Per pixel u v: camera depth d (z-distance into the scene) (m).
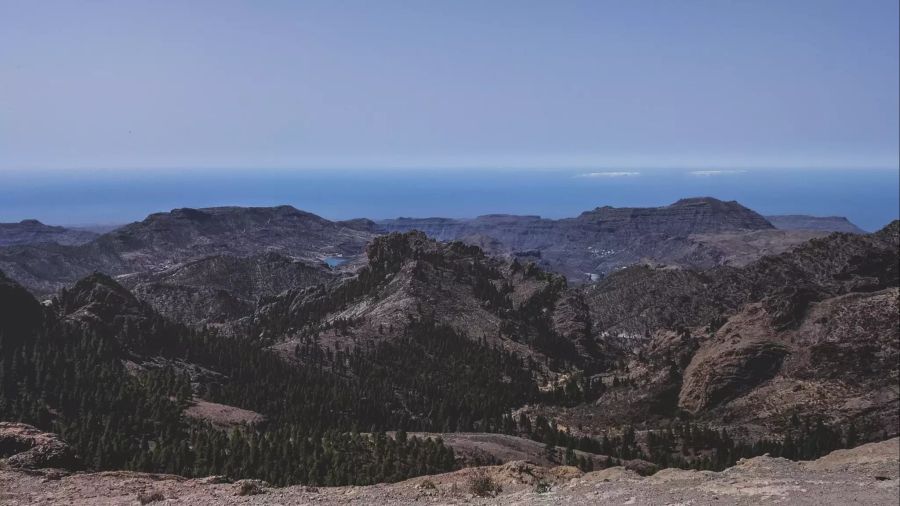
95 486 44.16
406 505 38.84
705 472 44.06
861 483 38.66
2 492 41.84
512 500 39.28
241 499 40.72
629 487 39.88
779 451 94.88
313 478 72.12
